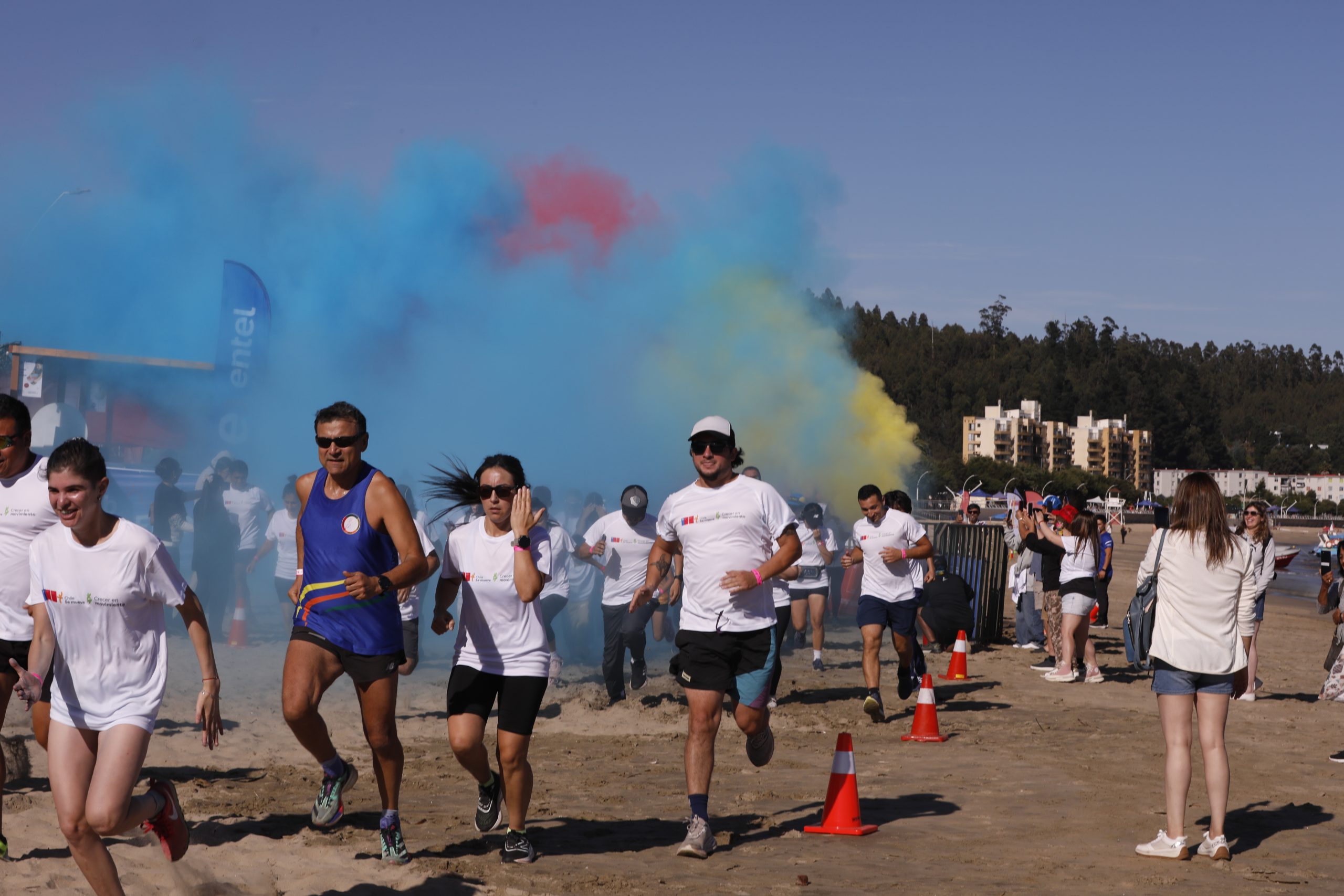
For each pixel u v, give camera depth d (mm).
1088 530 13492
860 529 10602
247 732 8875
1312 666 16172
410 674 12219
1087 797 7676
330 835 6066
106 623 4250
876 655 10531
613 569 11016
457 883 5301
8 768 6773
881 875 5770
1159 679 6293
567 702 10961
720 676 6152
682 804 7277
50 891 4859
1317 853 6371
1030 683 13383
